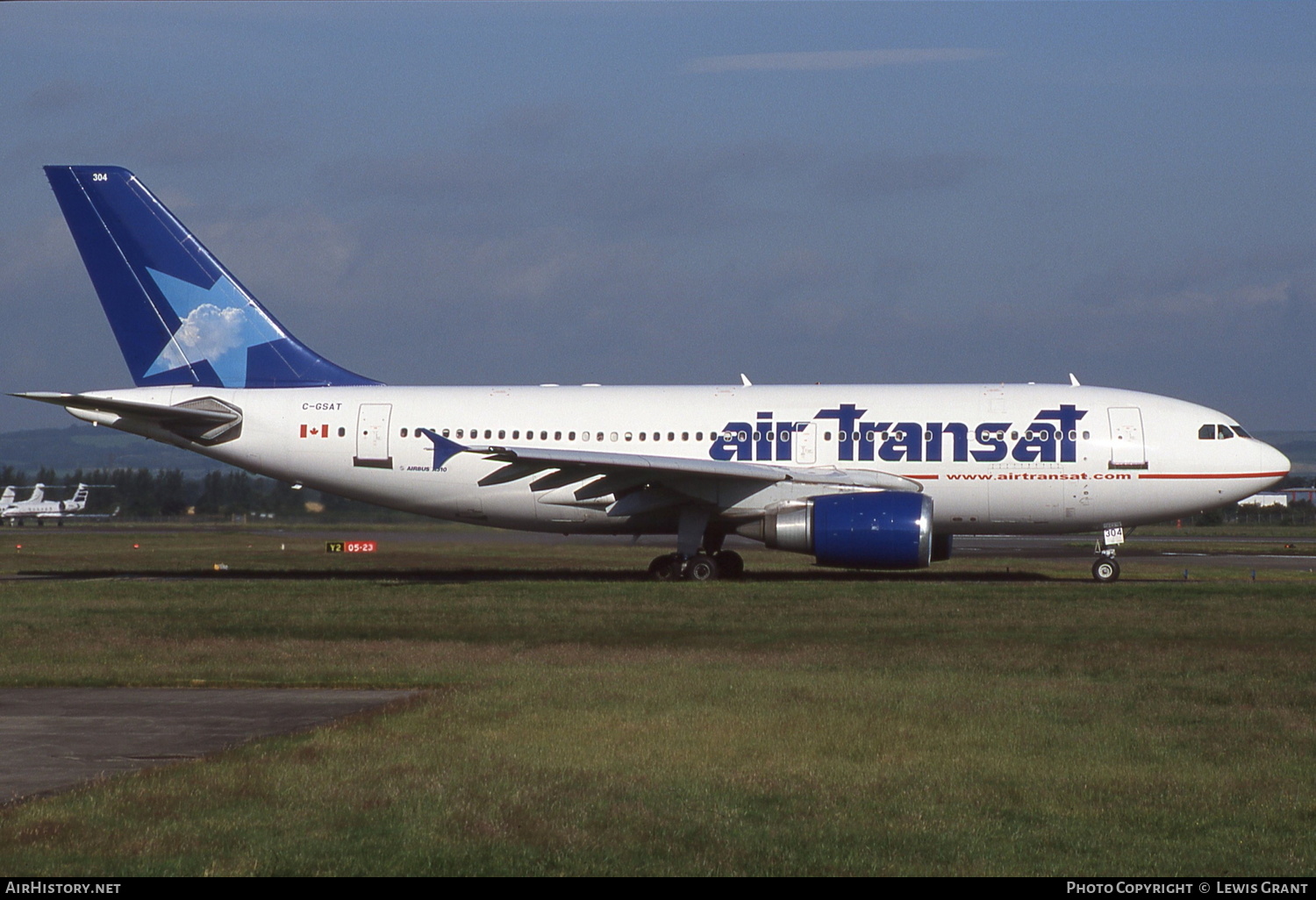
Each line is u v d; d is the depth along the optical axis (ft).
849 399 331.77
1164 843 97.50
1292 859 93.97
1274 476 313.94
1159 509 318.45
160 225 355.15
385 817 101.96
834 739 130.11
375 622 238.48
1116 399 324.19
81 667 185.37
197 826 99.50
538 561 435.94
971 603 260.62
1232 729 136.46
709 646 206.39
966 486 320.91
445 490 342.44
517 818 101.65
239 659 192.44
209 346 356.18
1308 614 239.91
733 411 333.21
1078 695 155.63
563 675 172.55
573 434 336.29
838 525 304.09
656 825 100.17
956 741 129.70
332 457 344.28
